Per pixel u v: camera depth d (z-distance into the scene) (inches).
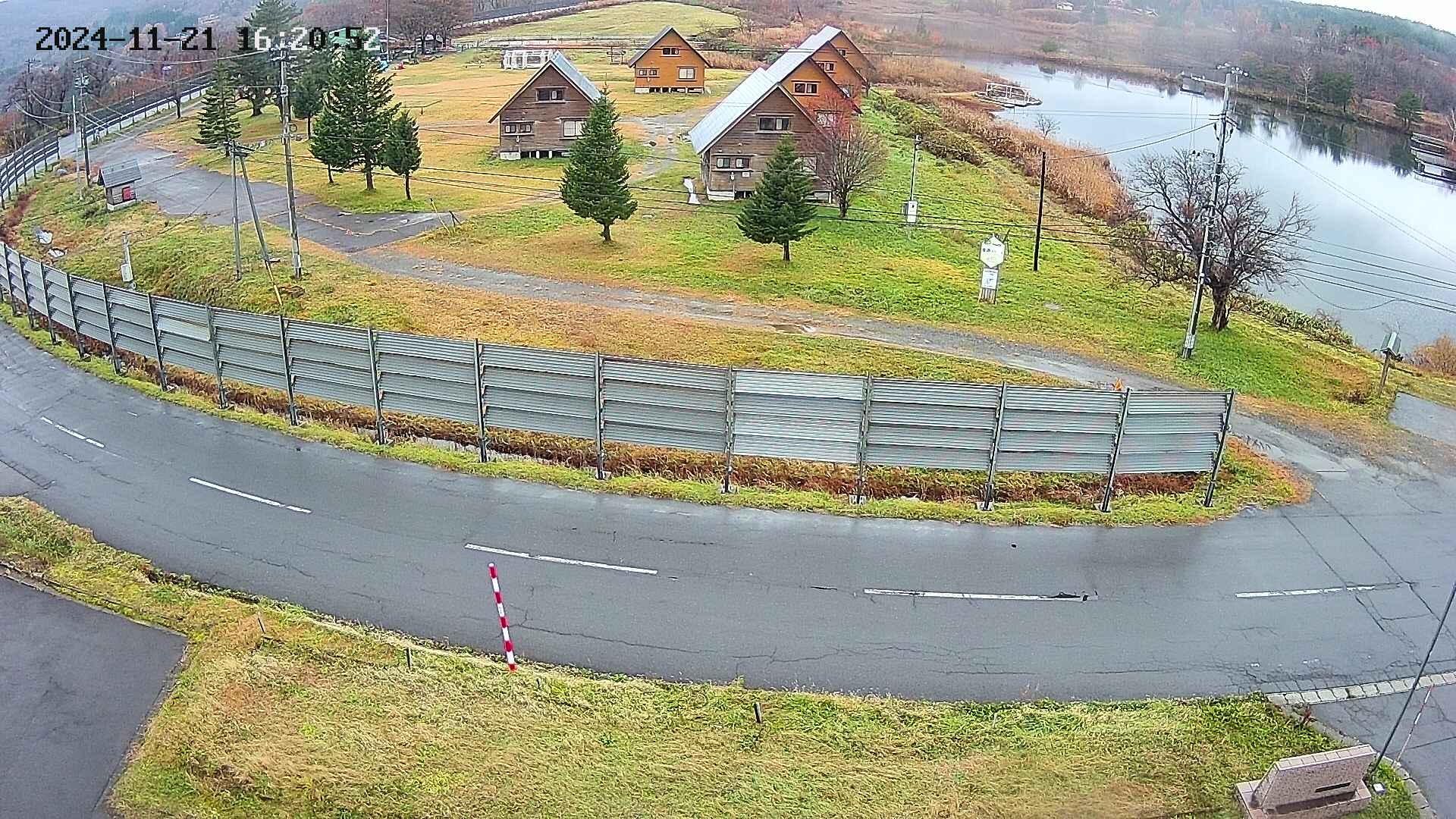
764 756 583.5
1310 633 725.3
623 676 652.7
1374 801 569.3
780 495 887.1
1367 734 629.3
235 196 1487.5
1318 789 551.5
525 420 934.4
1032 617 730.8
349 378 992.2
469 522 844.6
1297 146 2743.6
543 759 575.8
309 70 2687.0
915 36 4456.2
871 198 2010.3
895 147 2438.5
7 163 2549.2
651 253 1625.2
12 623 709.3
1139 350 1312.7
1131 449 873.5
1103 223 2047.2
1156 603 753.0
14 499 884.6
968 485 935.7
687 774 569.3
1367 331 1673.2
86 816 549.0
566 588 750.5
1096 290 1574.8
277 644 671.1
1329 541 853.2
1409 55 3698.3
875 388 860.6
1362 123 3026.6
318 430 1029.8
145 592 743.1
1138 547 827.4
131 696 639.1
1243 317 1556.3
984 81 3624.5
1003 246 1439.5
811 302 1419.8
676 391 888.9
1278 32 4375.0
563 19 4916.3
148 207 1990.7
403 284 1457.9
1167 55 4234.7
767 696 630.5
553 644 685.3
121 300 1162.0
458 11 4709.6
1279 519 886.4
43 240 1840.6
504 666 655.8
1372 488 957.8
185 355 1115.9
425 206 1903.3
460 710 611.2
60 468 956.0
